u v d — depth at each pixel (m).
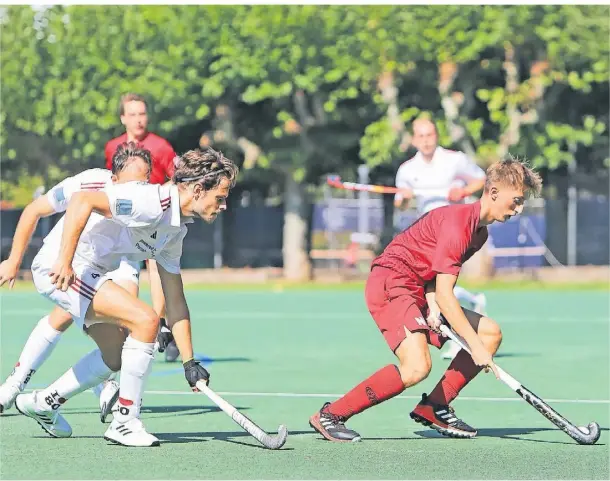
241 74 95.12
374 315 25.41
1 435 25.09
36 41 100.31
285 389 34.00
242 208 113.94
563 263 109.50
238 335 51.84
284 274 104.69
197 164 22.91
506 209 24.25
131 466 21.52
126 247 24.06
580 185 114.44
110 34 98.12
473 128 98.44
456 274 24.34
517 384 24.16
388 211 110.19
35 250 110.50
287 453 23.08
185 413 28.95
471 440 25.06
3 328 55.31
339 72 95.31
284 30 95.00
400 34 94.06
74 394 24.73
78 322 24.22
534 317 62.53
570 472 21.28
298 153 101.12
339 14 95.00
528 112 98.12
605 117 107.25
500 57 100.19
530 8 93.56
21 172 113.69
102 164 109.25
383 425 27.33
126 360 23.66
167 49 97.19
